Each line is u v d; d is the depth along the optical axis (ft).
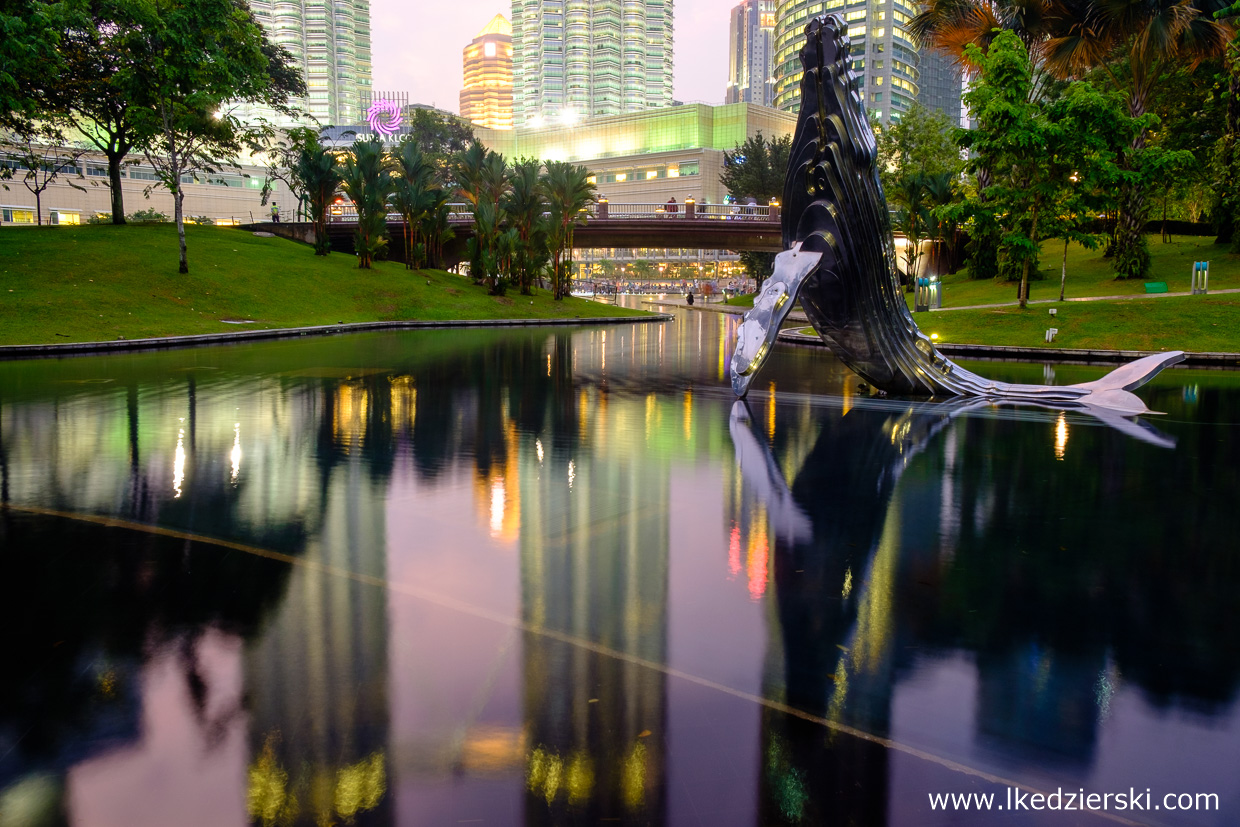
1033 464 29.81
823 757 10.49
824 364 71.36
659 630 14.58
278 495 24.44
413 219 160.25
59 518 21.74
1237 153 121.80
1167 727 11.35
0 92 96.17
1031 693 12.30
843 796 9.68
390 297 131.03
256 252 138.51
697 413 41.83
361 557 18.63
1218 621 15.25
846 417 40.88
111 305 92.22
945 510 23.35
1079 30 114.93
